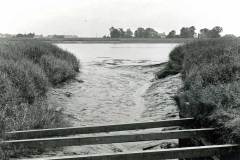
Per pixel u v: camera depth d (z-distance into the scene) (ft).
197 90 27.96
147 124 24.06
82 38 381.19
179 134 21.74
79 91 45.70
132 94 46.85
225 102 23.77
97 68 72.49
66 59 62.95
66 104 38.45
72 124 31.76
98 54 135.03
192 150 18.95
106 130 23.49
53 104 36.88
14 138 22.76
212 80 31.53
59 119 30.35
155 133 21.61
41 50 58.70
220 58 38.29
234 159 18.98
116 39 404.16
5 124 24.70
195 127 24.45
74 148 25.22
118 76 61.57
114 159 18.54
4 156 20.97
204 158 20.35
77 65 63.62
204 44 61.98
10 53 46.70
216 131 21.34
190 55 52.26
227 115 21.34
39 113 29.01
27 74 37.88
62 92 43.29
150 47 238.89
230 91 24.93
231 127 19.83
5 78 33.81
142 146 26.84
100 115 35.70
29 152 22.90
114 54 135.85
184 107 27.17
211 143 21.13
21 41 71.56
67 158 18.16
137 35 426.51
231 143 19.44
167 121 24.32
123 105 40.42
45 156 22.97
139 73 66.54
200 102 24.49
